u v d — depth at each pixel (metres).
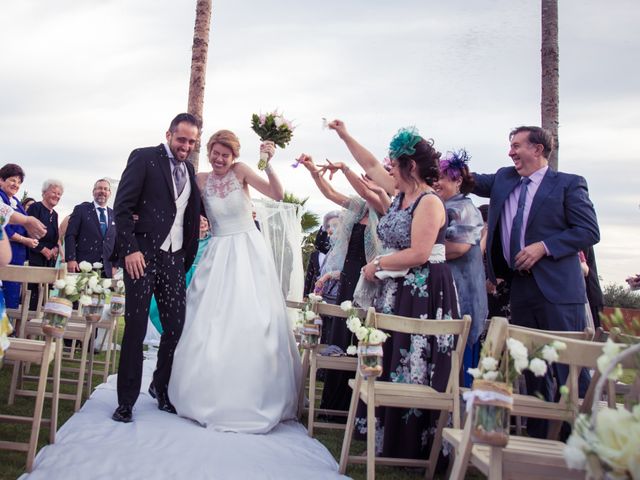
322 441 3.93
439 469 3.42
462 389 3.24
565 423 3.43
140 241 4.03
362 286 3.67
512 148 3.98
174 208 4.11
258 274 4.31
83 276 3.96
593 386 2.52
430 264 3.49
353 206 4.77
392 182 4.30
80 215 7.05
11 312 4.60
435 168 3.55
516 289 3.88
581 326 3.70
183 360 4.02
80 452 3.08
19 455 3.04
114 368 5.72
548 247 3.67
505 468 1.89
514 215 3.98
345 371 4.62
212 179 4.46
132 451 3.16
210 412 3.82
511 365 1.86
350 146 4.45
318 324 4.03
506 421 1.85
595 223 3.73
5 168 6.23
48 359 2.86
